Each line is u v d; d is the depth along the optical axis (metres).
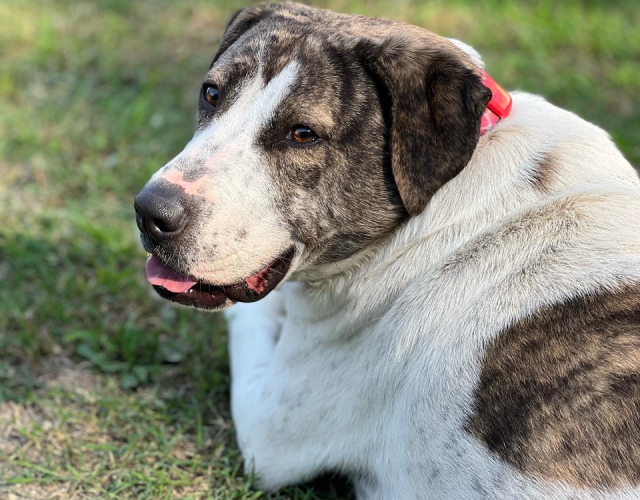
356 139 0.92
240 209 0.91
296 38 0.94
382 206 0.94
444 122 0.90
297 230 0.93
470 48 1.01
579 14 2.41
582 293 0.86
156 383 1.17
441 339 0.90
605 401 0.81
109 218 1.47
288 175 0.92
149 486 1.01
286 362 1.01
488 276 0.90
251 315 1.14
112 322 1.26
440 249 0.94
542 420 0.82
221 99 0.95
